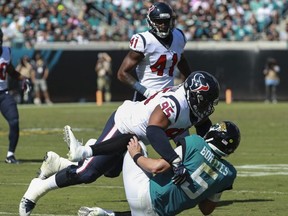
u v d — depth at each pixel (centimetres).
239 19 10881
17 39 9494
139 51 2741
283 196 3011
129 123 2336
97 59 9406
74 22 10350
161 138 2038
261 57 9662
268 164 3972
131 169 2059
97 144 2262
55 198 2920
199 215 2611
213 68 9625
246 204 2833
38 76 9138
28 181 3312
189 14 10800
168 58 2769
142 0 10862
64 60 9306
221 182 2020
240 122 6681
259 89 9700
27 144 4866
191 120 2138
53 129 5941
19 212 2416
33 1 10494
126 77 2750
